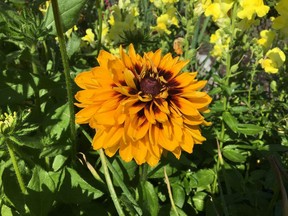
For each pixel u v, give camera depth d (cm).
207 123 20
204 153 29
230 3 25
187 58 31
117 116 18
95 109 19
